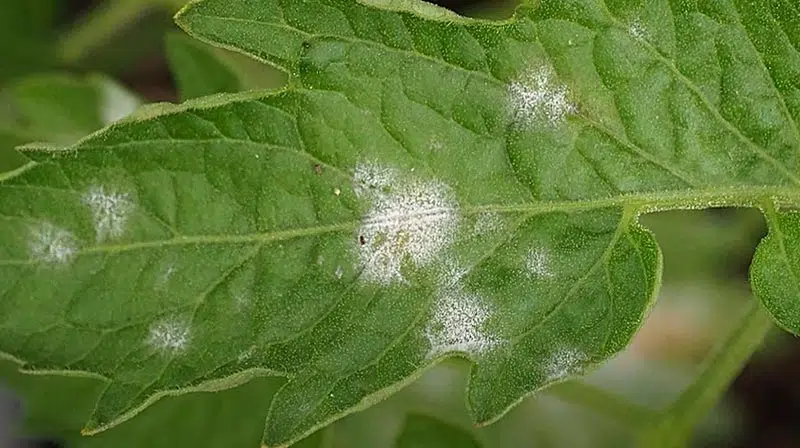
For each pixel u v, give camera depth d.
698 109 0.19
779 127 0.19
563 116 0.19
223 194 0.18
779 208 0.19
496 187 0.18
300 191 0.18
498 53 0.18
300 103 0.18
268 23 0.18
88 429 0.18
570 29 0.18
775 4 0.18
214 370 0.18
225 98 0.18
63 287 0.18
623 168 0.19
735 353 0.21
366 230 0.18
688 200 0.19
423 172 0.18
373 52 0.18
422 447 0.22
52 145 0.18
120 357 0.18
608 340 0.18
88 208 0.18
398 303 0.18
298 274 0.18
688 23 0.19
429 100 0.18
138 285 0.18
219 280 0.18
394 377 0.18
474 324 0.18
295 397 0.18
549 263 0.18
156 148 0.18
